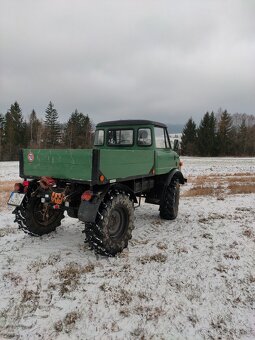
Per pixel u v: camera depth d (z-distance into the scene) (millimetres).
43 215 4699
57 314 2762
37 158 4199
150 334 2508
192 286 3291
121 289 3203
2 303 2918
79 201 4328
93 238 3809
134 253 4215
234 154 60438
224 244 4613
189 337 2480
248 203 8016
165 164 5848
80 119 67562
